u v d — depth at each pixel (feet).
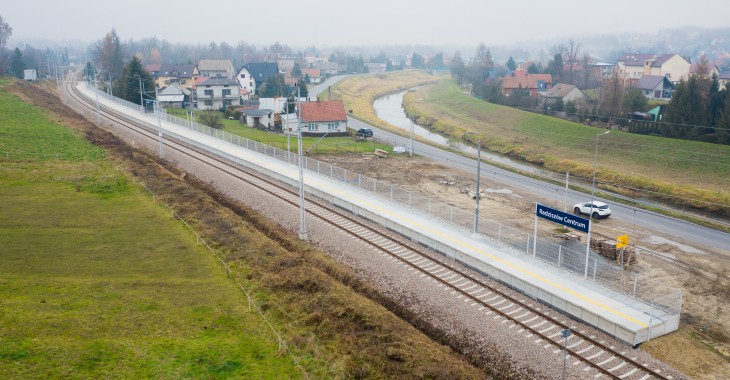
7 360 68.13
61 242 111.75
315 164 184.34
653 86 388.78
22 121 231.30
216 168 189.78
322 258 112.16
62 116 265.95
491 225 135.44
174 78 483.92
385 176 195.93
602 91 355.97
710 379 76.23
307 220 136.46
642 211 166.09
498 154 266.16
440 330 86.28
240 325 82.07
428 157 236.02
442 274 105.50
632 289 101.81
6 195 139.23
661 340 84.89
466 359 79.46
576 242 115.85
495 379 74.74
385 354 75.77
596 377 73.97
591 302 90.68
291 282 96.73
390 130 314.55
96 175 161.89
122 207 137.08
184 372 69.05
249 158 201.26
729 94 244.42
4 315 79.15
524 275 100.53
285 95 406.00
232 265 104.37
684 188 188.03
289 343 77.71
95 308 84.07
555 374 74.69
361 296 95.55
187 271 100.99
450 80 654.12
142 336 77.05
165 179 164.04
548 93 408.26
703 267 118.93
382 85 630.33
